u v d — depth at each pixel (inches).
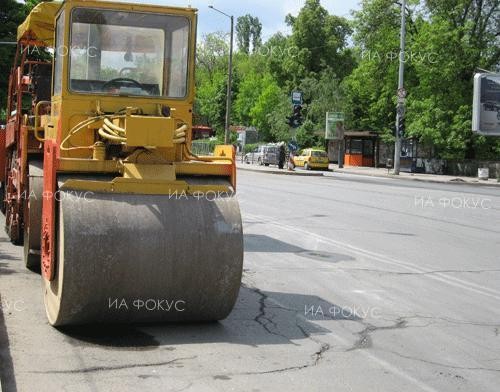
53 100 315.9
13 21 1524.4
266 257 443.8
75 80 292.5
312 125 2760.8
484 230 622.5
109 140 274.8
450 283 382.9
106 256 243.4
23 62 450.9
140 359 231.1
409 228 618.2
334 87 2738.7
